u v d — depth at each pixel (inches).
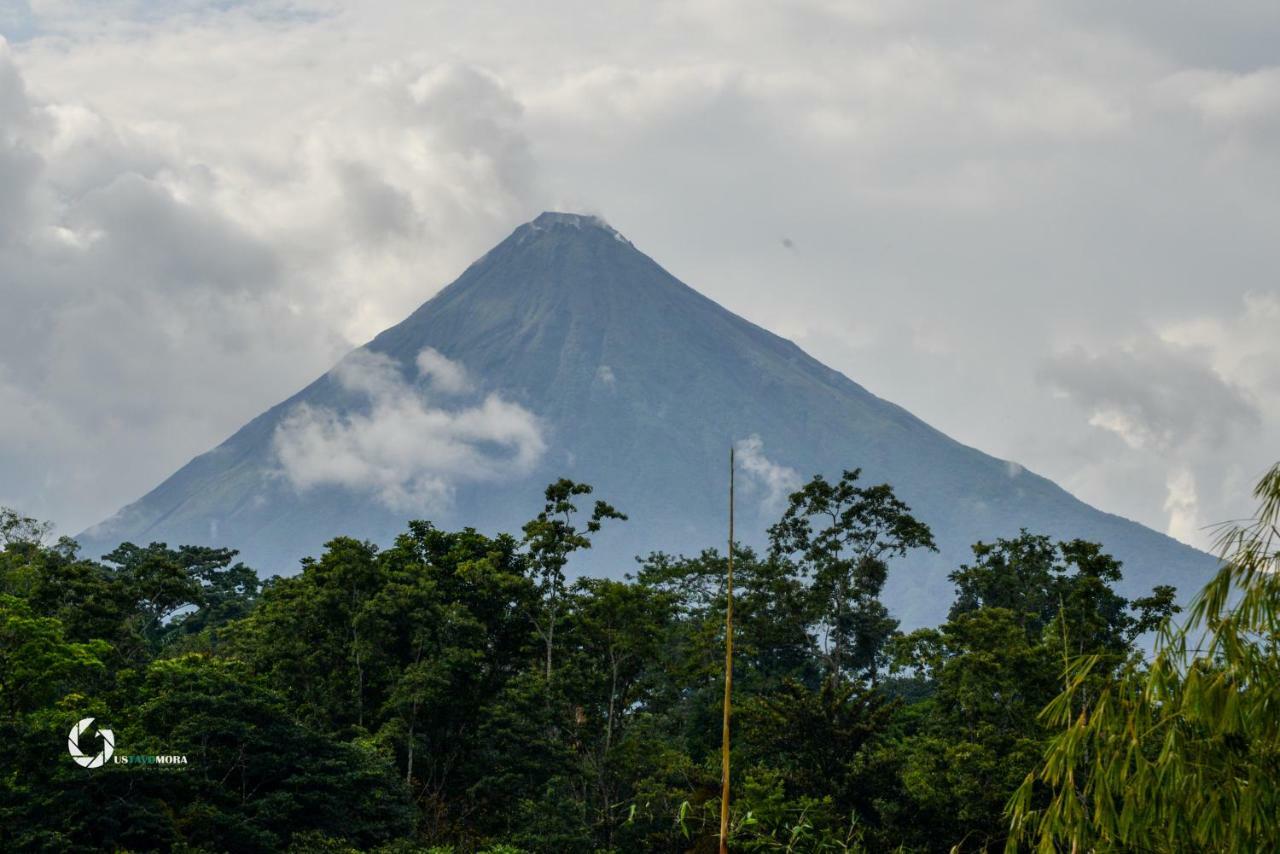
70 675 2819.9
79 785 2299.5
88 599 3282.5
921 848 2600.9
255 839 2445.9
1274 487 727.1
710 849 2347.4
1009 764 2600.9
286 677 3314.5
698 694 4104.3
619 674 3553.2
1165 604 3070.9
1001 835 2429.9
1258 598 709.9
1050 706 783.1
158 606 3912.4
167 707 2620.6
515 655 3644.2
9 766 2295.8
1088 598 3090.6
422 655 3371.1
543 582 3690.9
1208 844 711.1
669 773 3176.7
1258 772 698.2
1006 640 3004.4
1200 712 705.6
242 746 2605.8
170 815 2369.6
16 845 2121.1
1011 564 3806.6
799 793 2815.0
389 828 2783.0
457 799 3265.3
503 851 2751.0
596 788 3378.4
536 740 3154.5
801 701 2952.8
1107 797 733.3
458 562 3698.3
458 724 3371.1
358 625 3275.1
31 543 3784.5
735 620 4180.6
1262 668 703.1
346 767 2731.3
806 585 4389.8
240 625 3779.5
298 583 3592.5
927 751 2763.3
